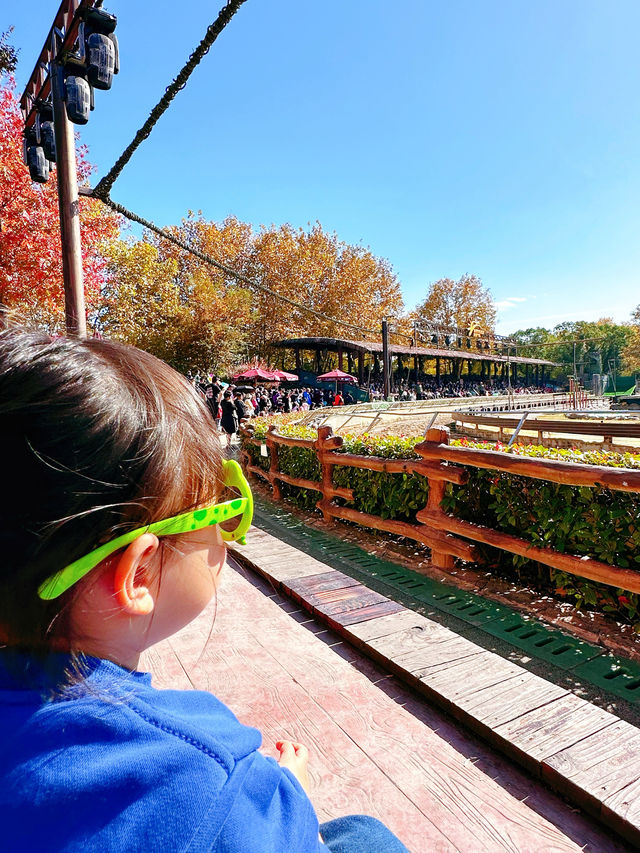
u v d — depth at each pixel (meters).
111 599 0.44
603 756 1.43
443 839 1.26
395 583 3.95
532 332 99.44
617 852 1.22
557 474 3.27
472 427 17.02
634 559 3.09
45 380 0.41
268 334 40.62
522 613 3.37
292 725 1.68
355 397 33.12
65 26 4.97
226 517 0.49
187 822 0.38
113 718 0.42
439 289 62.34
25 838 0.37
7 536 0.40
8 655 0.44
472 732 1.62
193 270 38.09
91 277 11.75
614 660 2.78
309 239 44.75
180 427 0.47
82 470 0.40
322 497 5.94
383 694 1.83
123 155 5.51
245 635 2.26
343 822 0.81
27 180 10.57
